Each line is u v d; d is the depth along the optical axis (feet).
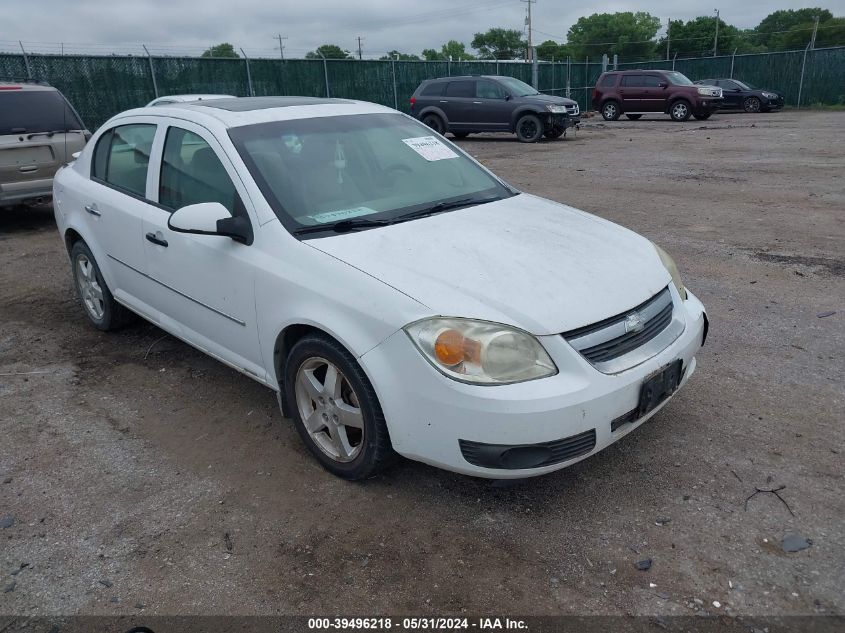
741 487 10.26
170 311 13.80
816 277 19.63
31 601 8.57
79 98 58.03
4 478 11.18
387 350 9.26
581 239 11.22
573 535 9.41
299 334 11.00
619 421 9.48
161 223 13.19
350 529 9.70
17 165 28.53
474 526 9.67
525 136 62.59
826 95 106.63
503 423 8.72
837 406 12.48
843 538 9.13
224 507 10.28
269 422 12.73
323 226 11.02
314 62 75.92
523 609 8.22
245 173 11.56
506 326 8.90
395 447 9.62
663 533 9.37
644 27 296.92
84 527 9.93
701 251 22.76
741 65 113.29
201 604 8.45
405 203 12.21
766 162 42.65
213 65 67.31
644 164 44.14
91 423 12.89
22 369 15.34
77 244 16.75
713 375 13.85
